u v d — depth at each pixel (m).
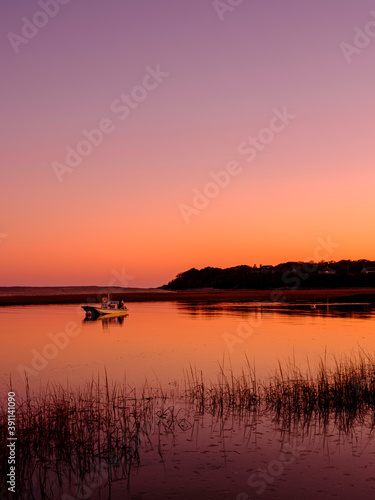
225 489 10.92
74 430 14.06
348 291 176.00
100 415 16.03
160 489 11.01
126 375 24.41
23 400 18.67
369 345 35.53
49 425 14.12
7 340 42.59
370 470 11.82
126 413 16.62
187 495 10.70
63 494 10.82
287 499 10.43
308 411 16.50
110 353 33.31
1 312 85.31
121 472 11.91
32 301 126.38
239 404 17.62
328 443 13.61
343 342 37.50
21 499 10.62
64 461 12.55
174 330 50.22
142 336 44.69
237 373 24.41
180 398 18.84
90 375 24.56
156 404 17.91
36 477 11.67
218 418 16.02
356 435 14.22
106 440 14.00
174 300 138.88
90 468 12.13
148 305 112.38
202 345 37.03
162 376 23.92
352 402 16.72
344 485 11.05
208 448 13.36
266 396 18.31
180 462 12.46
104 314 71.31
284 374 23.48
